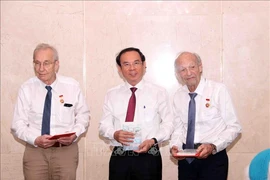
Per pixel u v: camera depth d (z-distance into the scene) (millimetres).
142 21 3578
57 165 2965
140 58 2953
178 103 2959
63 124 3014
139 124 2867
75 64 3586
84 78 3590
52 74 2994
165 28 3574
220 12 3561
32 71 3598
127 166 2809
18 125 2949
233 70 3559
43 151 2959
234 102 3562
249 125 3559
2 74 3598
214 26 3562
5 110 3602
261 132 3555
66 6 3592
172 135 2930
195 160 2756
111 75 3586
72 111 3064
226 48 3559
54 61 2998
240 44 3557
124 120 2930
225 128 2812
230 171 3566
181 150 2713
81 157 3594
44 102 3016
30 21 3592
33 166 2963
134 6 3582
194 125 2824
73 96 3090
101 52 3582
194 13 3570
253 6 3551
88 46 3588
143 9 3580
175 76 3566
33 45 3592
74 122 3100
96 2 3588
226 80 3559
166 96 3031
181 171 2834
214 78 3561
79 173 3598
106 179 3588
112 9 3580
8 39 3594
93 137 3590
